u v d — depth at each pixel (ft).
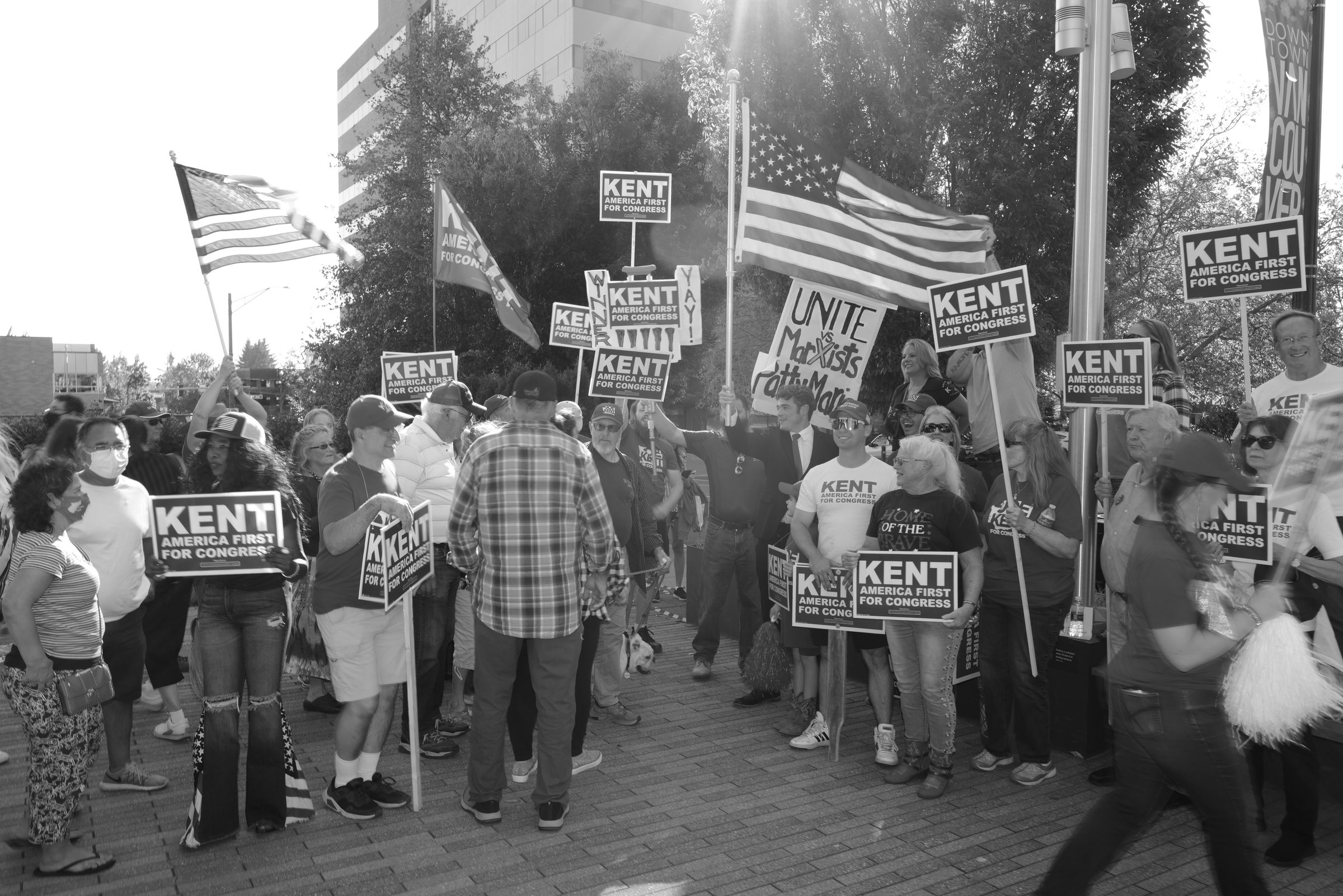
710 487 24.53
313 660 21.57
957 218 25.94
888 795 17.28
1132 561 11.18
